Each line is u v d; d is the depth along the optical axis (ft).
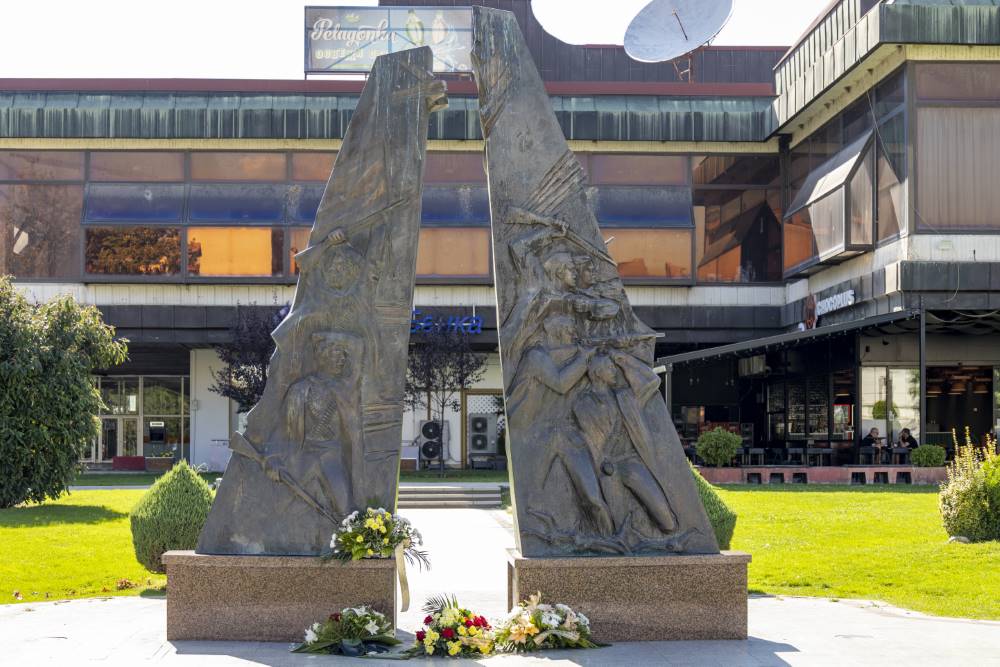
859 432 103.30
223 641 29.89
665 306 123.54
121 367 137.49
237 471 31.27
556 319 31.55
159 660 27.32
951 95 94.99
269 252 120.26
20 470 73.41
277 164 121.60
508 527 67.67
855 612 36.17
